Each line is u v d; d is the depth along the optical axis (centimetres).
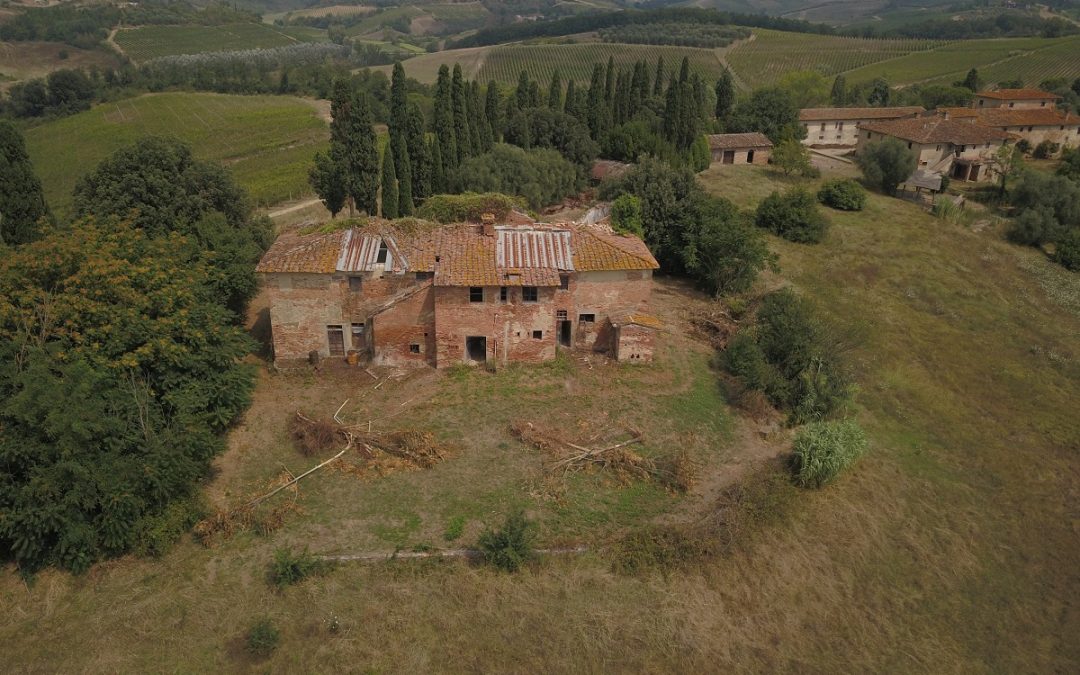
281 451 3322
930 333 5141
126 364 2806
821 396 3822
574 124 8219
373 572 2630
